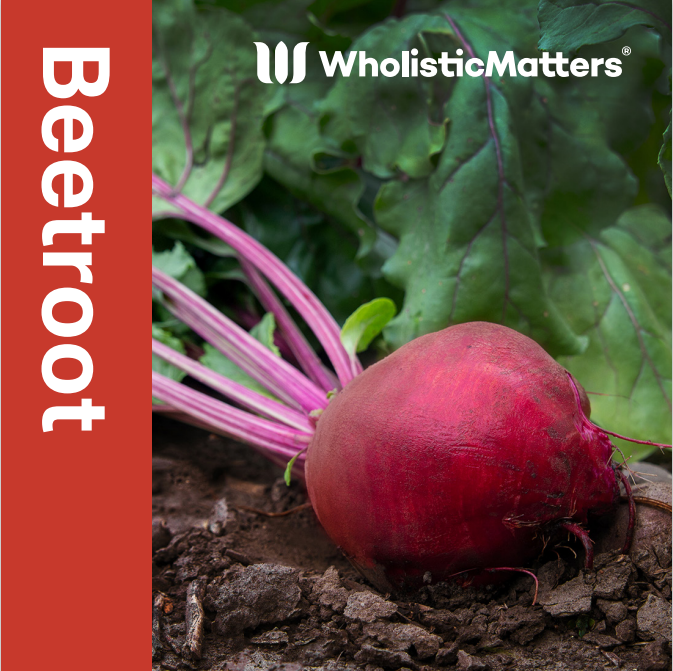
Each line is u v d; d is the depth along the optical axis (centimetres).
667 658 90
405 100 170
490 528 103
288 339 186
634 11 108
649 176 212
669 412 165
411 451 103
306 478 125
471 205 151
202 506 150
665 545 103
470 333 114
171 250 208
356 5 224
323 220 213
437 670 93
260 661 97
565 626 99
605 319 173
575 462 102
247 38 202
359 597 104
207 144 206
